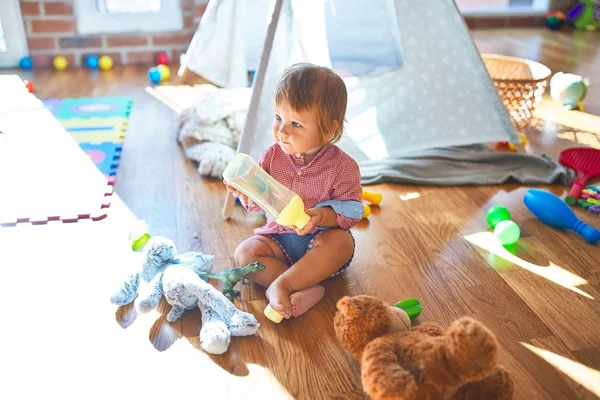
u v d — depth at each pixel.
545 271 1.30
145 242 1.34
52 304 1.16
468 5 3.75
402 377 0.79
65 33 2.76
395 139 1.77
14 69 2.74
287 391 0.96
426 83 1.74
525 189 1.68
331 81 1.11
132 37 2.85
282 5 1.43
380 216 1.53
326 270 1.19
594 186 1.66
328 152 1.20
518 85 1.90
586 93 2.37
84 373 0.99
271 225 1.26
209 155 1.73
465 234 1.45
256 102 1.49
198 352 1.04
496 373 0.89
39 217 1.46
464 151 1.82
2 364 1.00
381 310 0.92
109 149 1.87
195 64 1.89
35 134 1.95
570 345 1.07
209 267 1.25
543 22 3.77
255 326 1.08
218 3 1.73
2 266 1.27
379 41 1.87
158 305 1.17
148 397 0.94
